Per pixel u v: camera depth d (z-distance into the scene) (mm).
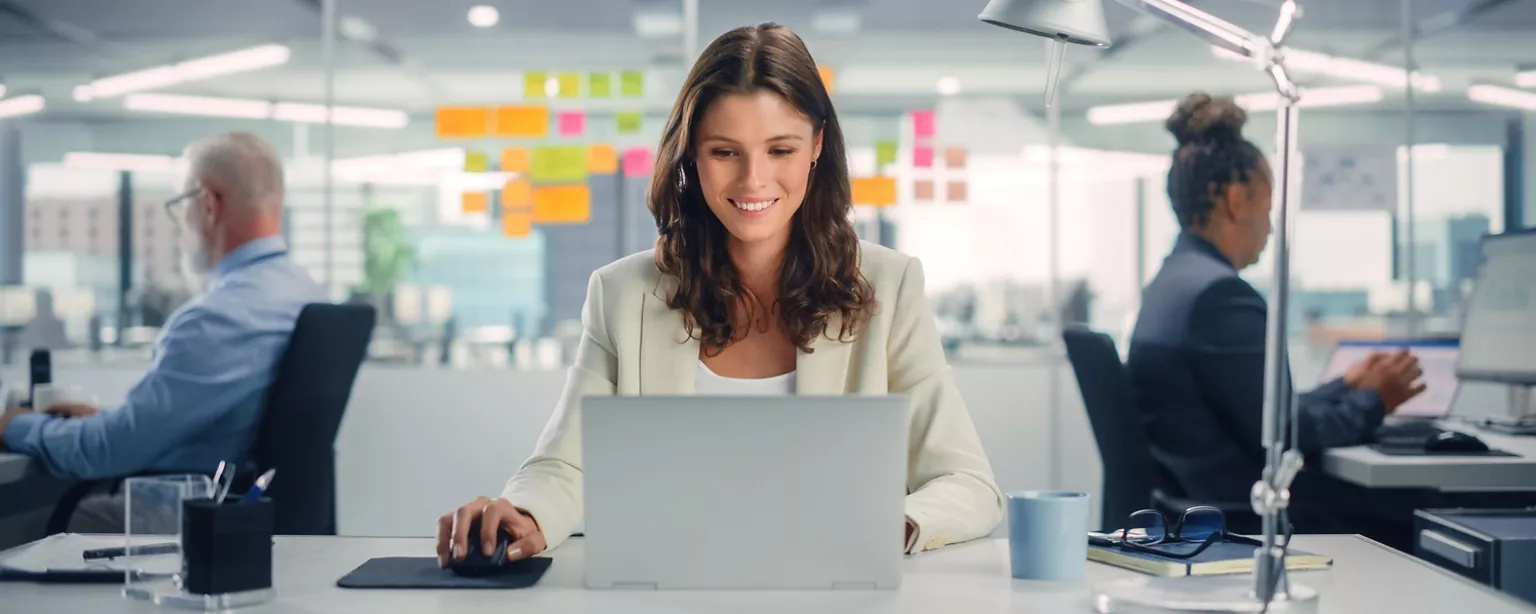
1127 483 2582
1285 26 1104
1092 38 1575
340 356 2666
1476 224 4270
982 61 4273
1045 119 4305
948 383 1613
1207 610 1061
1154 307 2672
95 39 4340
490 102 4117
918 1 4250
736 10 4141
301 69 4211
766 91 1474
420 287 4113
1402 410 3129
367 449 4020
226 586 1113
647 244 4102
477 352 4078
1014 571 1241
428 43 4133
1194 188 2631
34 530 2809
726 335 1583
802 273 1577
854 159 4266
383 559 1336
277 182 2805
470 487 4023
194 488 1178
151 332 4379
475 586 1189
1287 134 1103
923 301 1654
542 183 4098
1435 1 4289
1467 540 1982
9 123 4398
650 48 4102
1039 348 4273
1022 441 4145
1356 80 4285
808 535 1170
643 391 1585
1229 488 2566
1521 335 2883
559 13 4102
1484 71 4285
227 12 4270
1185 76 4324
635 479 1165
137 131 4363
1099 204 4316
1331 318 4215
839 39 4242
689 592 1166
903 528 1175
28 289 4352
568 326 4082
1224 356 2529
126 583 1172
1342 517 2627
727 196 1499
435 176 4133
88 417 2623
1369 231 4234
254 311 2684
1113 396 2588
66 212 4387
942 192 4285
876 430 1164
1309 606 1102
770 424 1160
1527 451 2572
